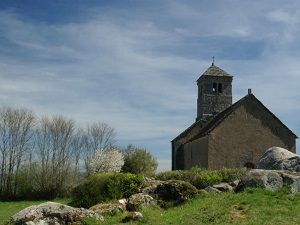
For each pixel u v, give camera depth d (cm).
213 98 4653
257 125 3603
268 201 1357
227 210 1332
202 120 4625
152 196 1714
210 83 4678
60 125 4831
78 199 2283
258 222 1166
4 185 4588
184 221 1323
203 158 3625
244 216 1251
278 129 3631
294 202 1345
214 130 3512
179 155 4591
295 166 1741
